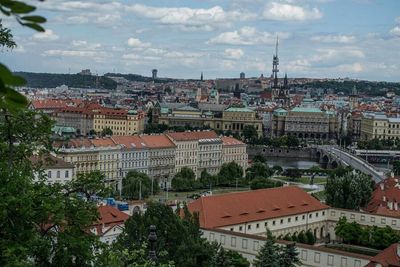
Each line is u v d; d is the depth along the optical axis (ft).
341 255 567.59
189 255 486.79
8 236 210.18
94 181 261.03
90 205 254.68
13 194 214.28
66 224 242.99
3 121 240.94
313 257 585.63
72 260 247.50
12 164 245.24
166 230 493.36
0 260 201.57
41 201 226.99
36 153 275.59
